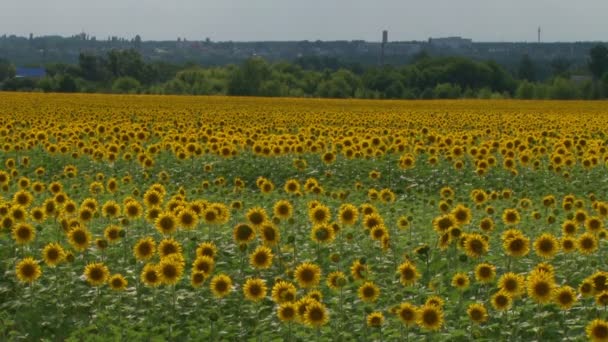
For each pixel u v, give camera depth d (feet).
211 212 48.57
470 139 103.35
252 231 43.50
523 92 444.55
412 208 66.03
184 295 41.86
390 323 37.24
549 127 139.95
